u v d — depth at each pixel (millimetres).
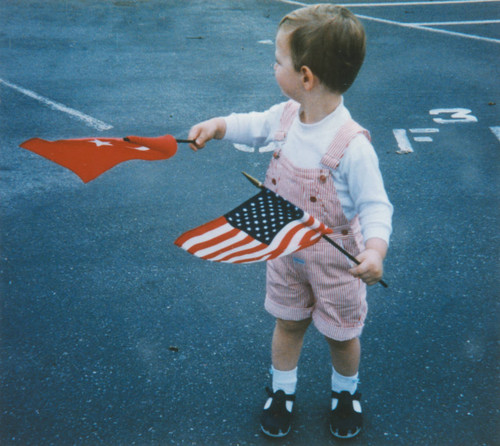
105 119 5863
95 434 2508
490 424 2535
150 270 3578
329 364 2869
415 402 2648
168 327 3115
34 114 5977
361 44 1959
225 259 1885
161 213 4207
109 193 4477
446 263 3609
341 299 2230
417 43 8234
